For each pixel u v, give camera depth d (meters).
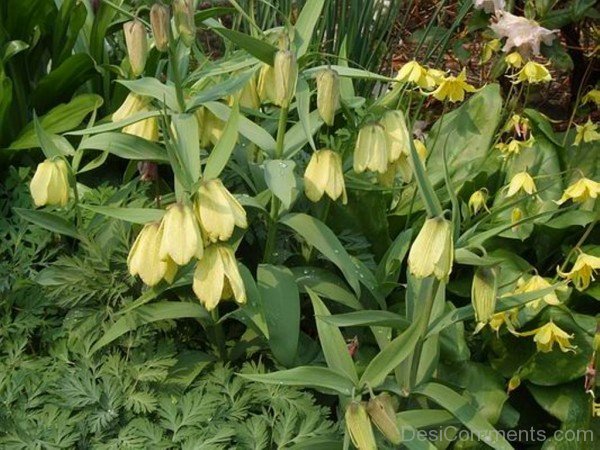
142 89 0.48
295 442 0.44
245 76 0.48
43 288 0.50
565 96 0.99
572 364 0.50
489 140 0.64
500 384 0.51
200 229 0.41
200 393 0.46
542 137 0.64
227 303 0.54
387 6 0.89
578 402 0.50
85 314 0.49
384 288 0.52
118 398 0.45
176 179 0.45
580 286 0.55
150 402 0.45
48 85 0.66
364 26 0.83
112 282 0.50
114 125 0.45
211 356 0.50
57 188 0.46
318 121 0.50
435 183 0.63
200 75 0.50
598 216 0.52
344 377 0.41
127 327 0.47
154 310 0.48
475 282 0.40
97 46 0.67
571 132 0.74
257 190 0.52
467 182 0.62
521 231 0.58
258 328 0.48
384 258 0.52
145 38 0.47
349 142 0.54
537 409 0.54
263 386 0.46
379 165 0.46
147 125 0.48
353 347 0.50
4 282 0.51
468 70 0.99
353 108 0.56
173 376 0.48
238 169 0.52
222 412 0.45
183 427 0.45
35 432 0.43
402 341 0.41
